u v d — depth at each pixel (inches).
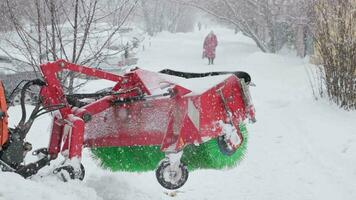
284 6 1018.1
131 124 195.0
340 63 386.6
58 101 181.3
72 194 162.2
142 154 198.4
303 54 962.7
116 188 200.8
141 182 227.9
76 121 172.4
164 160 175.0
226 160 191.8
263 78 670.5
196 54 1160.8
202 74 213.6
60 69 183.9
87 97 194.5
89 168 234.5
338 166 257.1
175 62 971.3
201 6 1152.2
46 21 290.5
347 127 325.7
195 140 179.6
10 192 142.9
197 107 180.2
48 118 340.8
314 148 290.8
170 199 215.3
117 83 201.9
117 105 193.5
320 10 406.9
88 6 298.0
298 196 224.4
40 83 180.7
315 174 250.7
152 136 191.3
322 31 404.2
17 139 170.2
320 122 346.3
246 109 194.4
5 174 151.6
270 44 1085.1
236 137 188.1
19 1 300.7
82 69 189.3
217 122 185.3
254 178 249.4
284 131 341.1
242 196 225.8
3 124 163.6
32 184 153.0
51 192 153.1
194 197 222.5
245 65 845.8
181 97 181.8
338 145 288.4
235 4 1104.2
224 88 189.0
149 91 194.5
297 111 391.5
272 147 304.0
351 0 391.5
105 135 198.5
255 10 1061.8
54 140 184.5
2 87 167.3
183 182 177.0
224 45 1300.4
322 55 403.9
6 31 305.4
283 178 248.5
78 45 316.5
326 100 413.1
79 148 172.9
